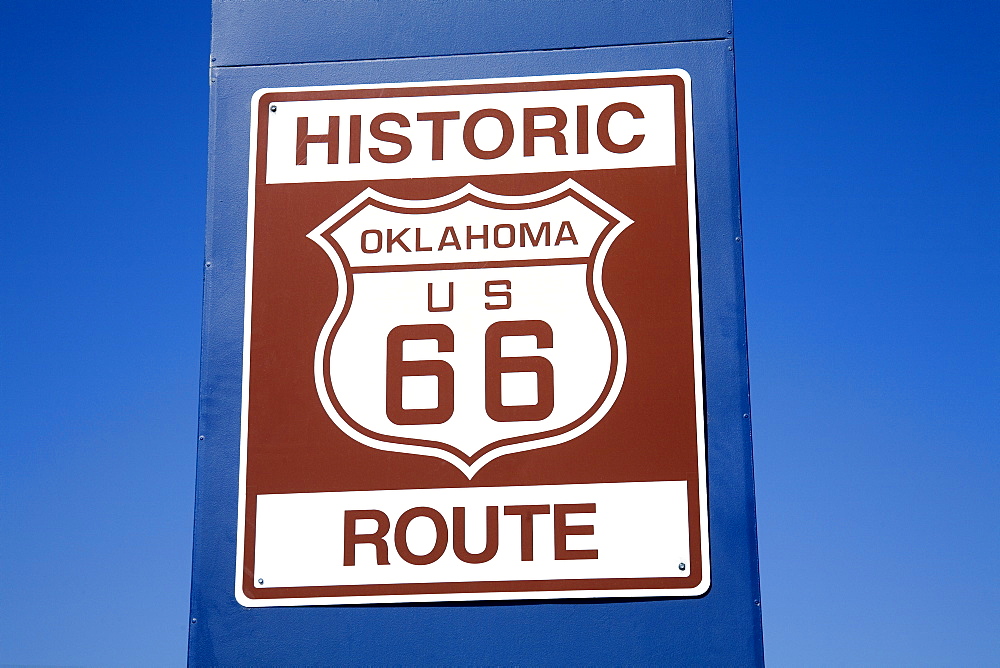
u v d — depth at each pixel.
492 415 4.47
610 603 4.26
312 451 4.48
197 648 4.32
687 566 4.27
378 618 4.31
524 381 4.49
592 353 4.50
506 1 4.90
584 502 4.36
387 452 4.46
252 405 4.54
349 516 4.41
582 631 4.24
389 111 4.82
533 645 4.24
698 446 4.37
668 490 4.34
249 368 4.58
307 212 4.73
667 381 4.45
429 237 4.67
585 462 4.39
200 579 4.38
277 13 4.97
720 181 4.64
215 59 4.93
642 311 4.52
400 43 4.89
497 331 4.55
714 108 4.72
